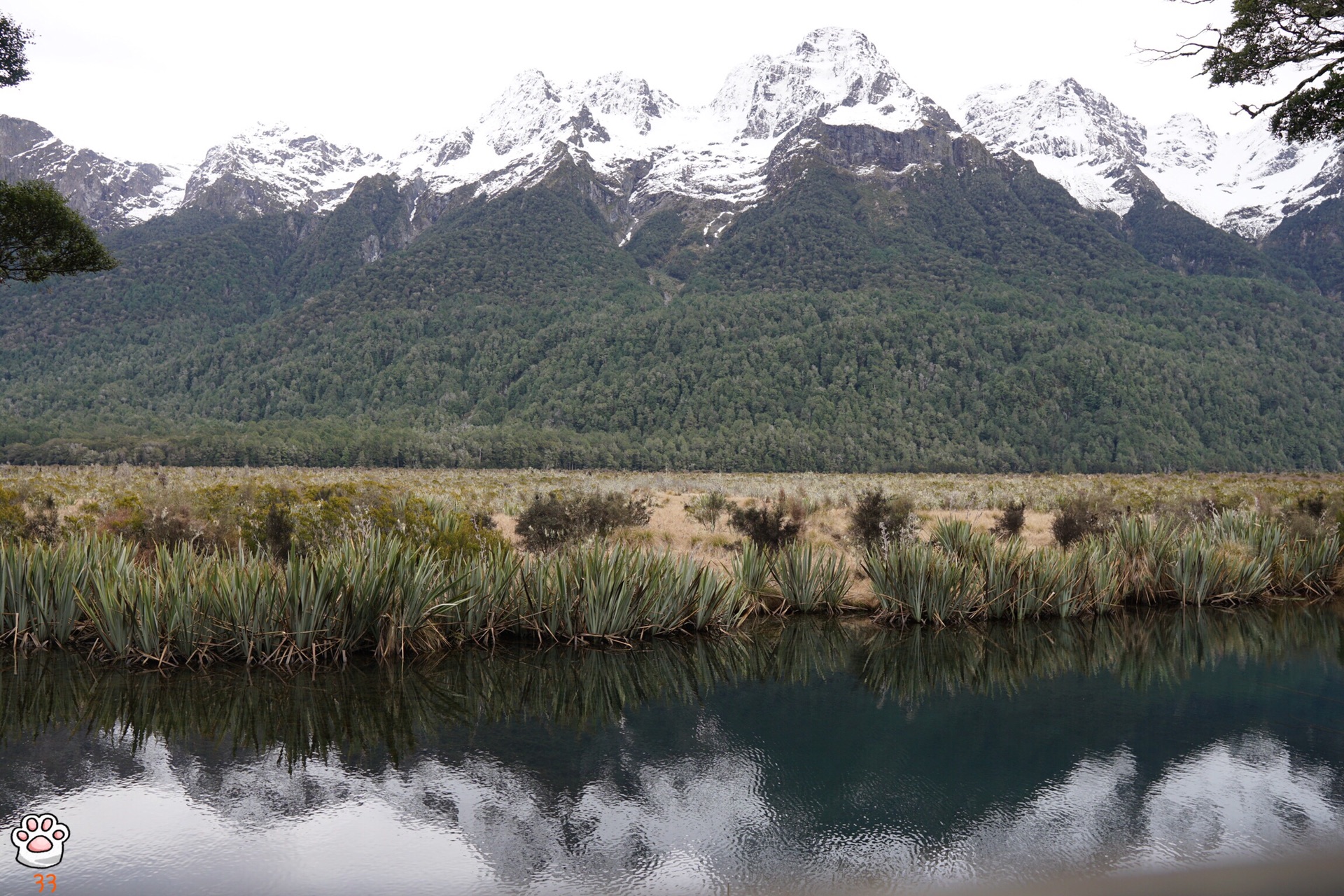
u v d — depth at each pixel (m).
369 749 5.62
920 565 10.04
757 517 14.27
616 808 4.66
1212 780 5.15
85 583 8.13
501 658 8.16
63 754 5.40
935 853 4.14
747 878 3.88
